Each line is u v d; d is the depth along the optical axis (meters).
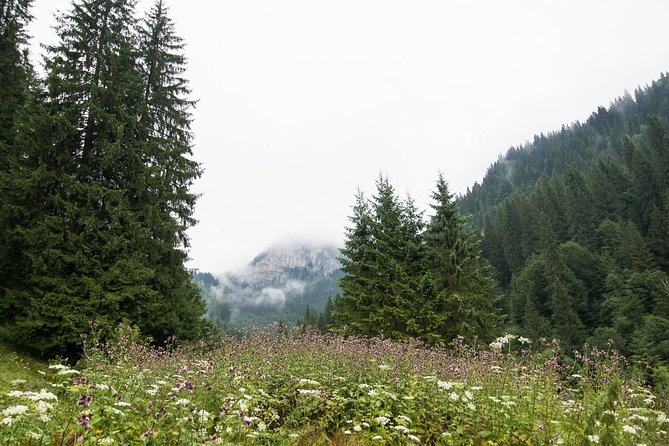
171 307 15.59
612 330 39.00
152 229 15.61
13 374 9.80
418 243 22.17
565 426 4.86
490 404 5.76
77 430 3.80
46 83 14.86
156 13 19.11
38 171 13.68
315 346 8.81
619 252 60.22
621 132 173.75
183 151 17.92
